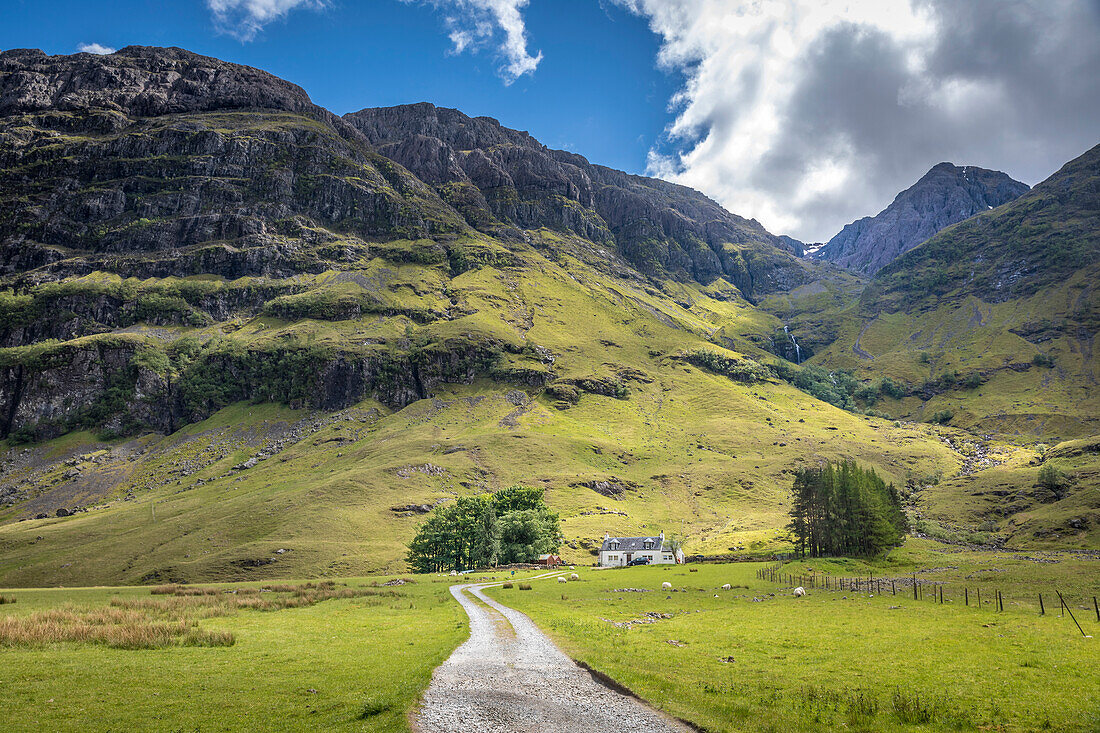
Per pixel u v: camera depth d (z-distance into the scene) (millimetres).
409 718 25500
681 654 40875
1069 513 187375
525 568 141250
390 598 82312
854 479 143625
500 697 29297
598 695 30156
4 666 33125
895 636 48406
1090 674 34656
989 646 43781
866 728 26109
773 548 166875
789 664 38125
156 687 29609
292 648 41031
